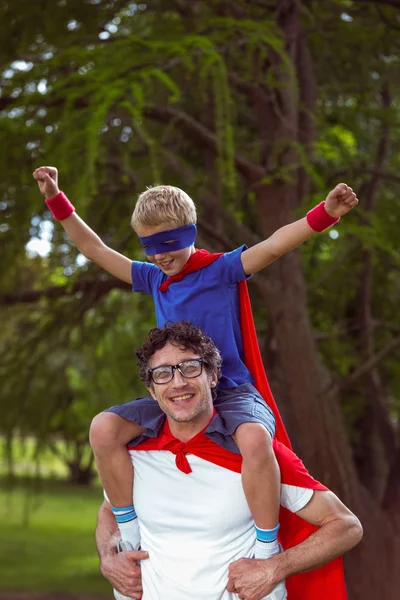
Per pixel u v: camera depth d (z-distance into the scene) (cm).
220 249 812
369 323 945
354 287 948
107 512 316
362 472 998
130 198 821
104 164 741
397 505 811
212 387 277
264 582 265
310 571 291
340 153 902
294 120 775
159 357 268
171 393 266
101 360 947
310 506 277
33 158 659
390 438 911
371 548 792
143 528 287
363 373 807
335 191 265
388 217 910
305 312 785
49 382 891
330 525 275
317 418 768
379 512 802
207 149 797
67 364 909
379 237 719
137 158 820
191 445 276
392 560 794
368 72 838
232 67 731
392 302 1030
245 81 709
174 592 276
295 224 277
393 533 798
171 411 268
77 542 1955
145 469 285
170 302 290
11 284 915
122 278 310
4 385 873
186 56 589
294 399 772
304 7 774
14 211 761
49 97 638
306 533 286
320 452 768
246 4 774
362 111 873
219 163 636
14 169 666
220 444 273
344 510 280
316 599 291
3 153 638
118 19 811
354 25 790
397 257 692
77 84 629
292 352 774
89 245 313
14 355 892
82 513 2444
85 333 917
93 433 287
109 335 965
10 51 737
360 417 1007
